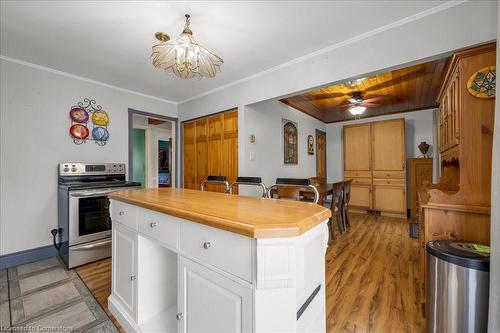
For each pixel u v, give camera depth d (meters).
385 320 1.65
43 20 1.90
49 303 1.85
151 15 1.85
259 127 3.57
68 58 2.55
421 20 1.84
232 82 3.28
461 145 1.62
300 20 1.93
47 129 2.78
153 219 1.31
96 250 2.67
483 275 1.23
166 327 1.41
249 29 2.06
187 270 1.08
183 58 1.77
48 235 2.77
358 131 5.33
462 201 1.61
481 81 1.57
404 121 4.87
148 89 3.54
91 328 1.57
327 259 2.73
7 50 2.37
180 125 4.22
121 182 3.10
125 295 1.57
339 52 2.28
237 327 0.87
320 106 4.64
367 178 5.21
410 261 2.66
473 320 1.25
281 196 2.89
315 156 5.56
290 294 0.81
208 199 1.49
